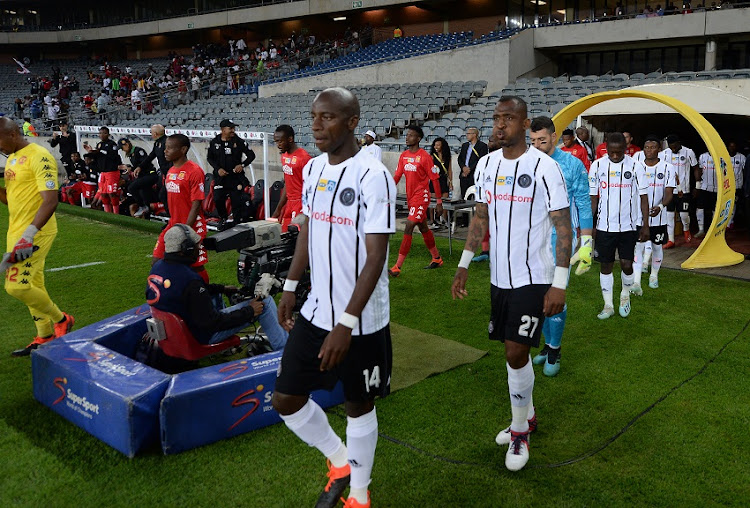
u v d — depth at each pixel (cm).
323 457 292
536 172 278
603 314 502
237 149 830
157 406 296
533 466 287
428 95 1739
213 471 280
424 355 421
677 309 526
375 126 1471
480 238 304
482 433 317
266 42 3164
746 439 309
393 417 334
